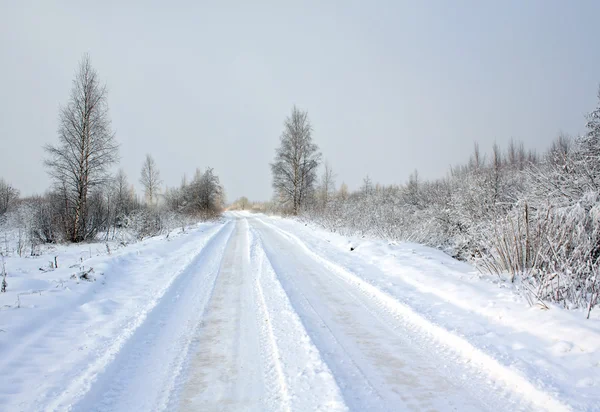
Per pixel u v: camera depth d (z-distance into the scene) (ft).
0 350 14.19
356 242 44.70
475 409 10.84
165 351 15.29
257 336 16.83
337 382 12.38
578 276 18.67
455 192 47.73
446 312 18.90
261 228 82.64
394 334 16.89
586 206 24.80
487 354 13.76
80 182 65.41
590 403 10.53
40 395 11.27
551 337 14.71
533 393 11.40
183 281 28.22
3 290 21.49
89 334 16.53
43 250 48.73
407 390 11.95
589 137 28.63
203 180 140.36
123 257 35.29
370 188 120.47
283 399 11.48
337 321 18.70
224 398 11.64
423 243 44.27
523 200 28.76
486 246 28.04
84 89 67.31
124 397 11.76
